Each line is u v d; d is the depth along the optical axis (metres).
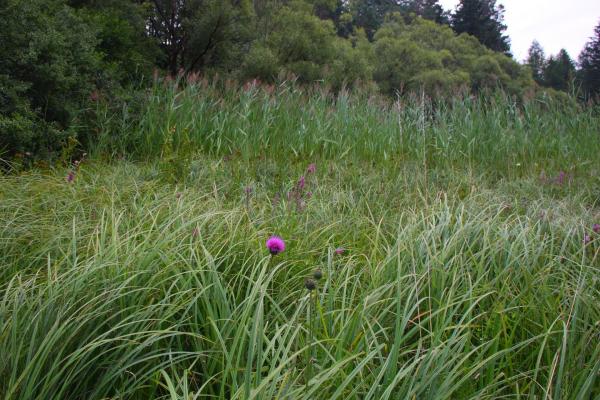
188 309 2.39
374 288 2.71
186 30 13.91
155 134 8.09
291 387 1.86
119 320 2.38
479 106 9.33
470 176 6.45
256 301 2.68
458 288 2.90
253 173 6.23
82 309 2.26
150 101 8.46
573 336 2.28
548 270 3.02
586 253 3.61
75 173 5.23
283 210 4.31
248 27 15.09
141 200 4.45
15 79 6.86
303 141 8.34
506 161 8.25
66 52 7.59
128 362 2.16
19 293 2.37
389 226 4.33
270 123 8.59
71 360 1.95
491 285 2.87
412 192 5.62
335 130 8.62
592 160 8.39
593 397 2.18
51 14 8.37
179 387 2.18
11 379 1.82
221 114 8.54
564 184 6.63
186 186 5.50
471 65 31.52
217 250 3.21
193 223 3.53
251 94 8.94
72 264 2.82
